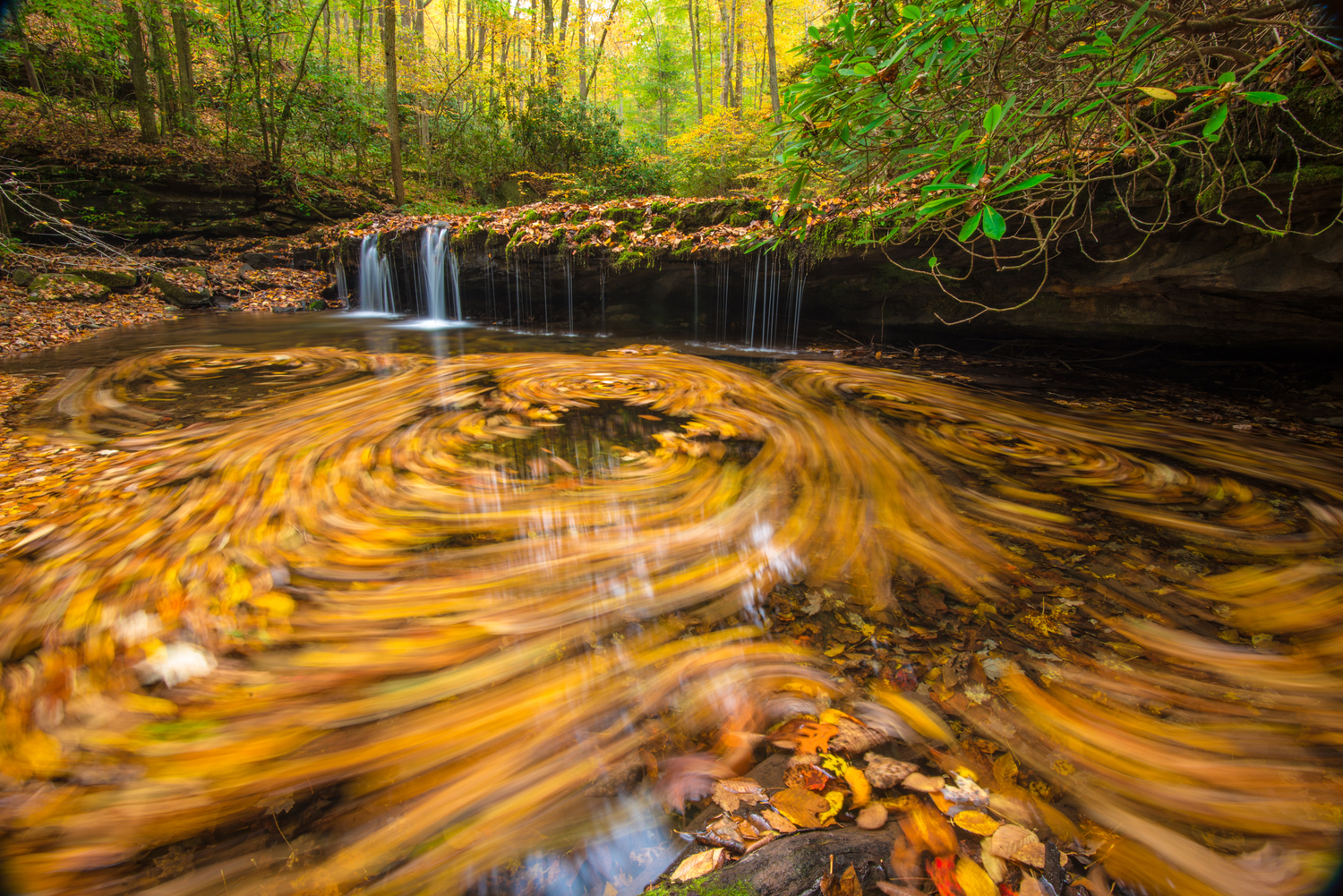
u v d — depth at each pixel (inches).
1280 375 197.0
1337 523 107.5
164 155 461.1
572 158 600.1
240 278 420.2
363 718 62.8
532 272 334.0
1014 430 163.2
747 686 67.1
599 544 99.2
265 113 500.1
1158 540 102.0
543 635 76.2
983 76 100.1
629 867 47.4
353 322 358.9
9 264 342.6
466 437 153.0
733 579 89.3
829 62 87.2
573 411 178.5
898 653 72.7
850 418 172.9
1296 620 78.0
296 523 104.3
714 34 887.7
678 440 152.4
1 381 201.6
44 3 402.3
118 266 377.4
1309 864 45.7
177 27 476.1
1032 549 99.3
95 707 63.6
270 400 186.2
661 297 314.5
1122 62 84.3
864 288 268.5
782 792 53.4
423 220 399.9
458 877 47.1
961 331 259.8
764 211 281.7
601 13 842.8
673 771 56.2
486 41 686.5
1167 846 47.9
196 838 50.2
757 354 271.9
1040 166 131.3
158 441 145.5
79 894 45.6
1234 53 86.2
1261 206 154.6
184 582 86.0
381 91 619.8
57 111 462.3
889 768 55.8
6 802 52.6
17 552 92.8
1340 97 130.9
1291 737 58.4
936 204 79.7
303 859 48.6
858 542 101.2
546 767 57.0
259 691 66.1
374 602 82.4
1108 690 65.6
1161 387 207.9
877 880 44.8
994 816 50.7
